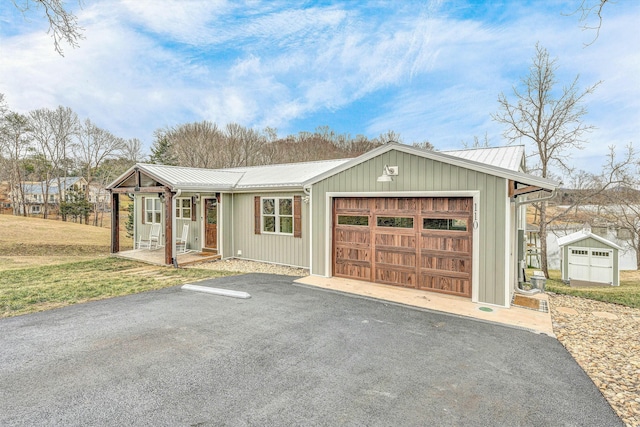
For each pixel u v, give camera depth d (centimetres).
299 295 711
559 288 1017
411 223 743
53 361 403
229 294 705
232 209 1216
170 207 1052
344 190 827
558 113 1391
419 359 422
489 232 635
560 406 325
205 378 367
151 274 938
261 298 688
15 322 537
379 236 789
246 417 301
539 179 577
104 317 563
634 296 829
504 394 345
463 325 543
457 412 313
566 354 442
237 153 3478
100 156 3641
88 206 3447
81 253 1648
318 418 301
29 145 3294
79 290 748
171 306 629
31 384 351
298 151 3538
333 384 360
